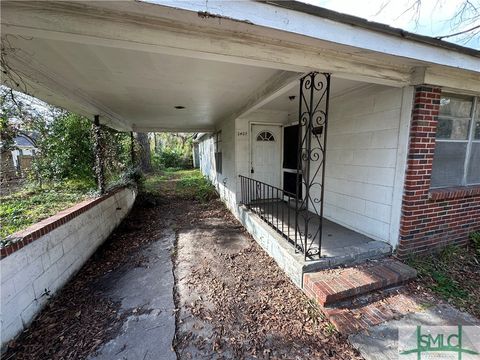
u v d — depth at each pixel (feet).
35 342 6.77
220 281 9.91
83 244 11.60
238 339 6.86
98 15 5.23
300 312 7.86
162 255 12.59
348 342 6.50
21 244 7.17
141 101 14.76
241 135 18.40
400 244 9.91
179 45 5.90
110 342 6.79
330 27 6.14
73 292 9.27
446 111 10.14
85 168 20.77
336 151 13.42
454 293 8.22
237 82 10.96
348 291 7.81
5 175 17.61
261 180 19.44
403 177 9.62
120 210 18.78
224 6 5.01
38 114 18.10
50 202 14.61
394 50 7.05
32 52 7.59
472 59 8.29
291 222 13.87
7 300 6.55
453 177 10.89
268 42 6.66
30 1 4.85
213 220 19.15
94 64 8.70
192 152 75.25
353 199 12.35
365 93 11.27
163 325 7.45
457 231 10.95
